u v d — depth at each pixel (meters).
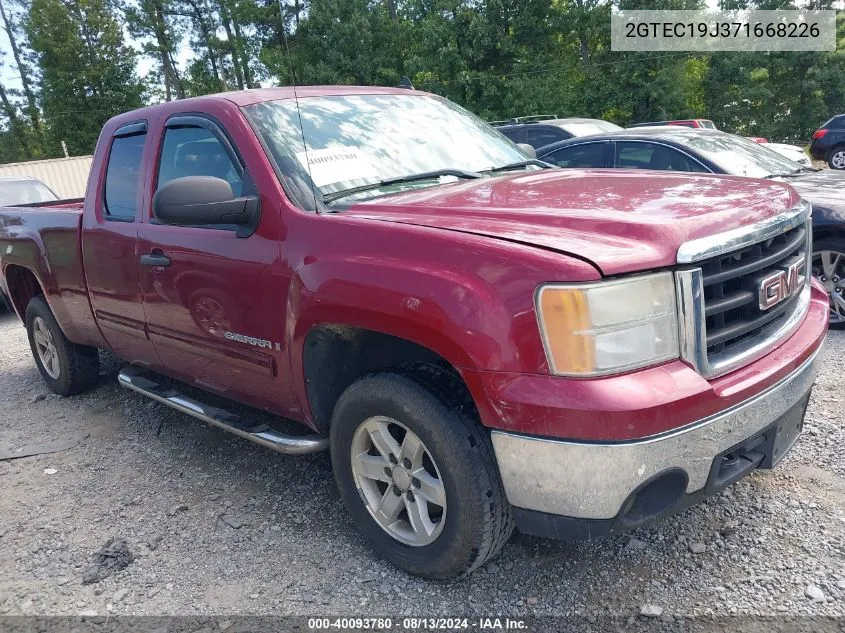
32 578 2.95
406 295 2.32
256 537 3.12
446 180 3.30
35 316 5.12
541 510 2.25
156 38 40.12
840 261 5.32
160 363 3.90
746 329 2.40
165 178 3.55
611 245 2.16
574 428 2.06
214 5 11.18
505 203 2.66
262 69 9.98
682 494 2.26
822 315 2.87
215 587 2.78
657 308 2.14
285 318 2.81
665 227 2.22
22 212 4.97
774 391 2.38
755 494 3.10
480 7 29.80
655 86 29.92
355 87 3.80
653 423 2.05
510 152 3.91
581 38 31.33
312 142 3.18
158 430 4.45
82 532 3.29
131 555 3.05
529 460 2.18
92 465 4.03
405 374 2.52
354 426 2.71
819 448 3.46
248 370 3.16
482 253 2.22
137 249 3.63
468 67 29.66
